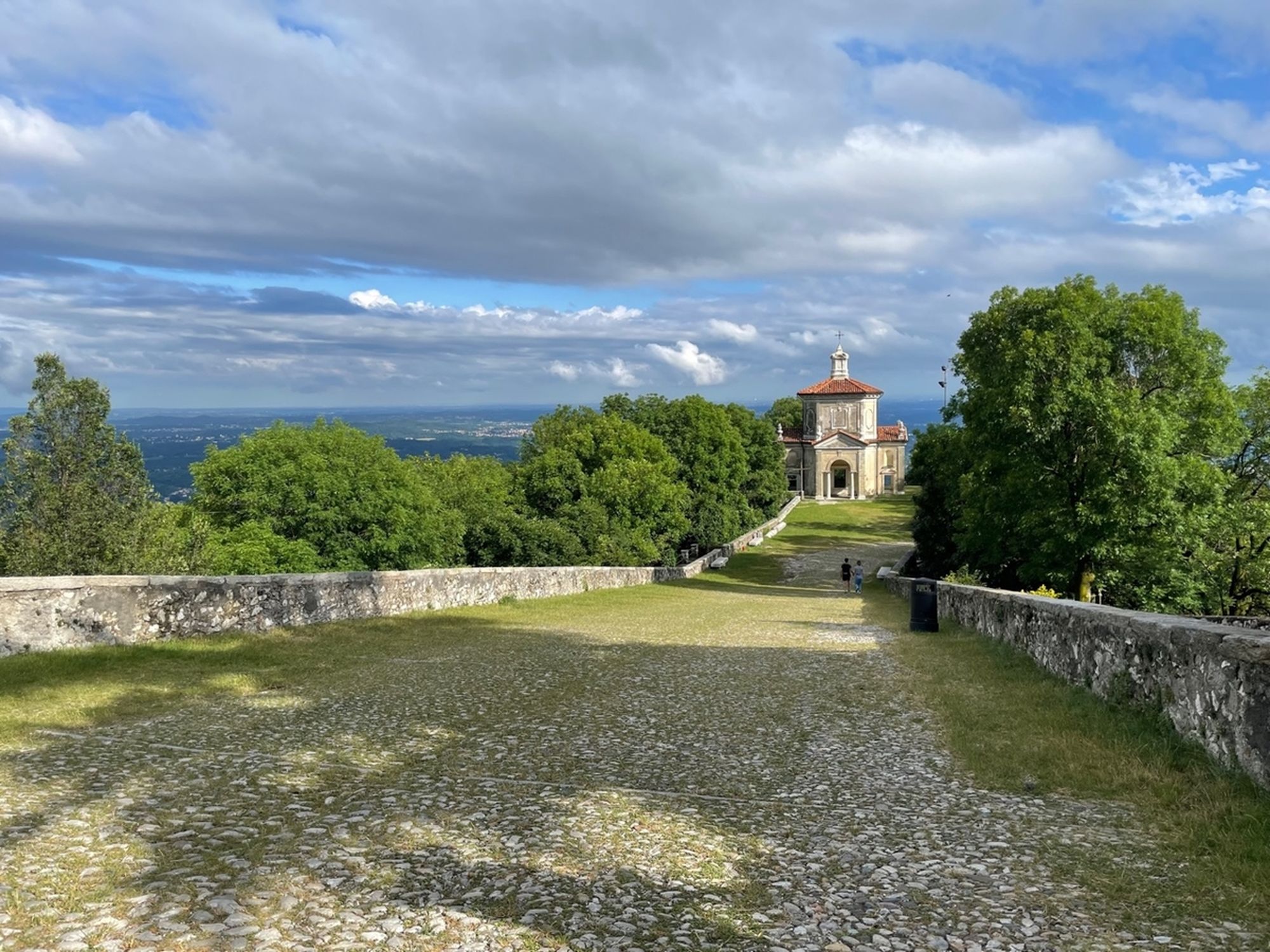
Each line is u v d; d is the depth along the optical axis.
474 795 6.14
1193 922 4.35
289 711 8.90
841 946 4.00
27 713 8.27
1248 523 29.98
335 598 16.69
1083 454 28.86
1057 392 27.89
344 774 6.54
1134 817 5.99
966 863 5.10
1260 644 6.11
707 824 5.70
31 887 4.26
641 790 6.46
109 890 4.25
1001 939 4.13
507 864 4.86
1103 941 4.13
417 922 4.07
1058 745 7.81
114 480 24.27
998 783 6.82
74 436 23.84
